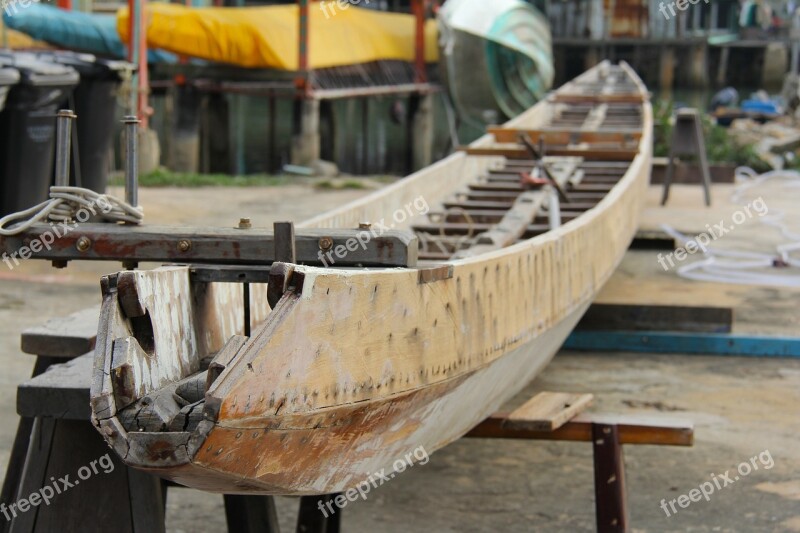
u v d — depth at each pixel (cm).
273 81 1973
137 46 1634
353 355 289
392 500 497
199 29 1872
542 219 670
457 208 730
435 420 361
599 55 3909
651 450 556
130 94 1153
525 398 631
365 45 2264
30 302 836
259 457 268
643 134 901
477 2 2448
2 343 722
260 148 2577
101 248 336
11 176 1002
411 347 319
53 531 365
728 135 1852
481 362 370
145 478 361
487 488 512
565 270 469
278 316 263
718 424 595
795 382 675
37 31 1880
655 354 737
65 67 1027
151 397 267
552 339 492
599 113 1321
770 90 4178
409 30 2517
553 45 3850
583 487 514
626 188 664
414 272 317
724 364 714
